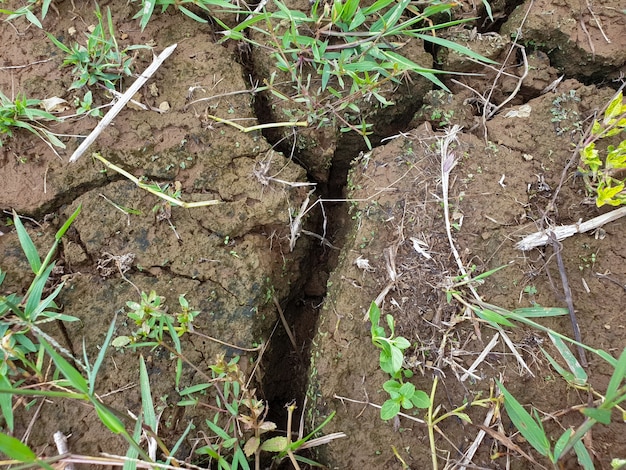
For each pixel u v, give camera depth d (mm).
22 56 371
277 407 380
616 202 330
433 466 319
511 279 340
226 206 357
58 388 318
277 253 368
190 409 329
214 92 373
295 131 384
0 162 352
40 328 328
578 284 345
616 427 321
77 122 359
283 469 356
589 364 333
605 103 375
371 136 404
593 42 392
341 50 376
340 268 358
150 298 317
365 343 337
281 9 371
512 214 347
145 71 364
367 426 331
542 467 318
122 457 294
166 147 360
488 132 371
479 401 322
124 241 348
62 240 345
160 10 386
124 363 331
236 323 343
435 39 370
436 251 343
